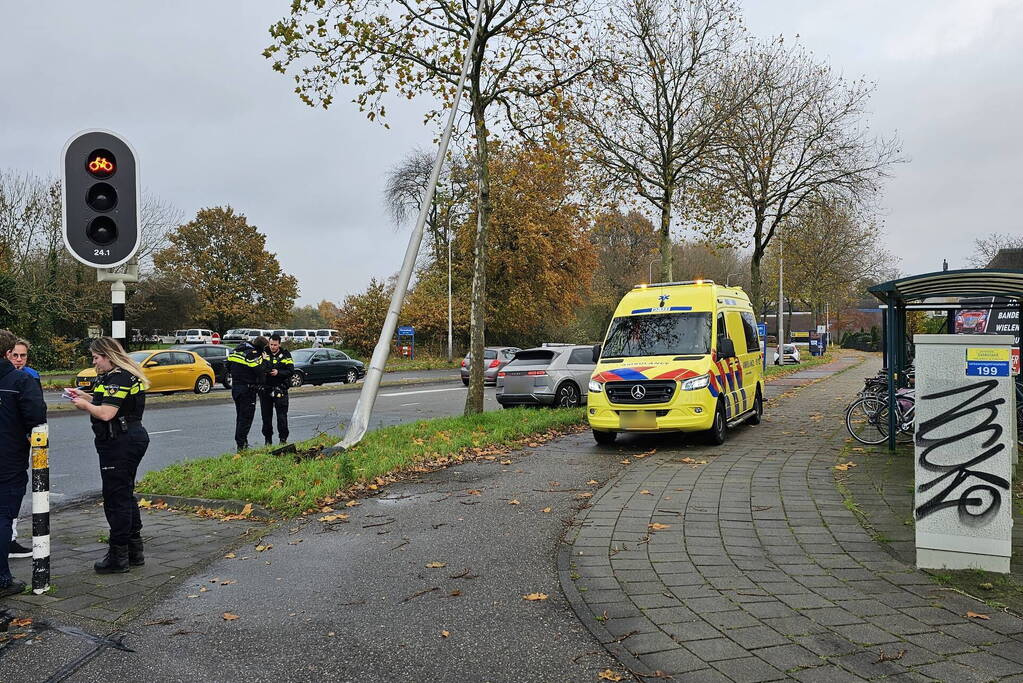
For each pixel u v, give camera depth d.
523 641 4.34
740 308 13.75
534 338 52.91
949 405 5.23
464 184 42.94
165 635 4.51
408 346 48.31
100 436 5.64
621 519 6.95
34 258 32.41
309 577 5.55
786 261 46.12
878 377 13.07
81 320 36.25
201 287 65.19
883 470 8.91
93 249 6.73
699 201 23.30
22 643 4.39
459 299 50.38
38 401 5.27
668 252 21.94
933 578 5.15
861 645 4.14
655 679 3.81
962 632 4.28
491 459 10.34
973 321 15.32
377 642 4.37
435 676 3.92
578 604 4.89
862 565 5.48
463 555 6.02
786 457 9.96
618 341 12.19
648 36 20.70
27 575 5.71
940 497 5.27
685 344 11.72
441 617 4.74
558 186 41.47
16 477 5.27
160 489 8.53
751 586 5.12
